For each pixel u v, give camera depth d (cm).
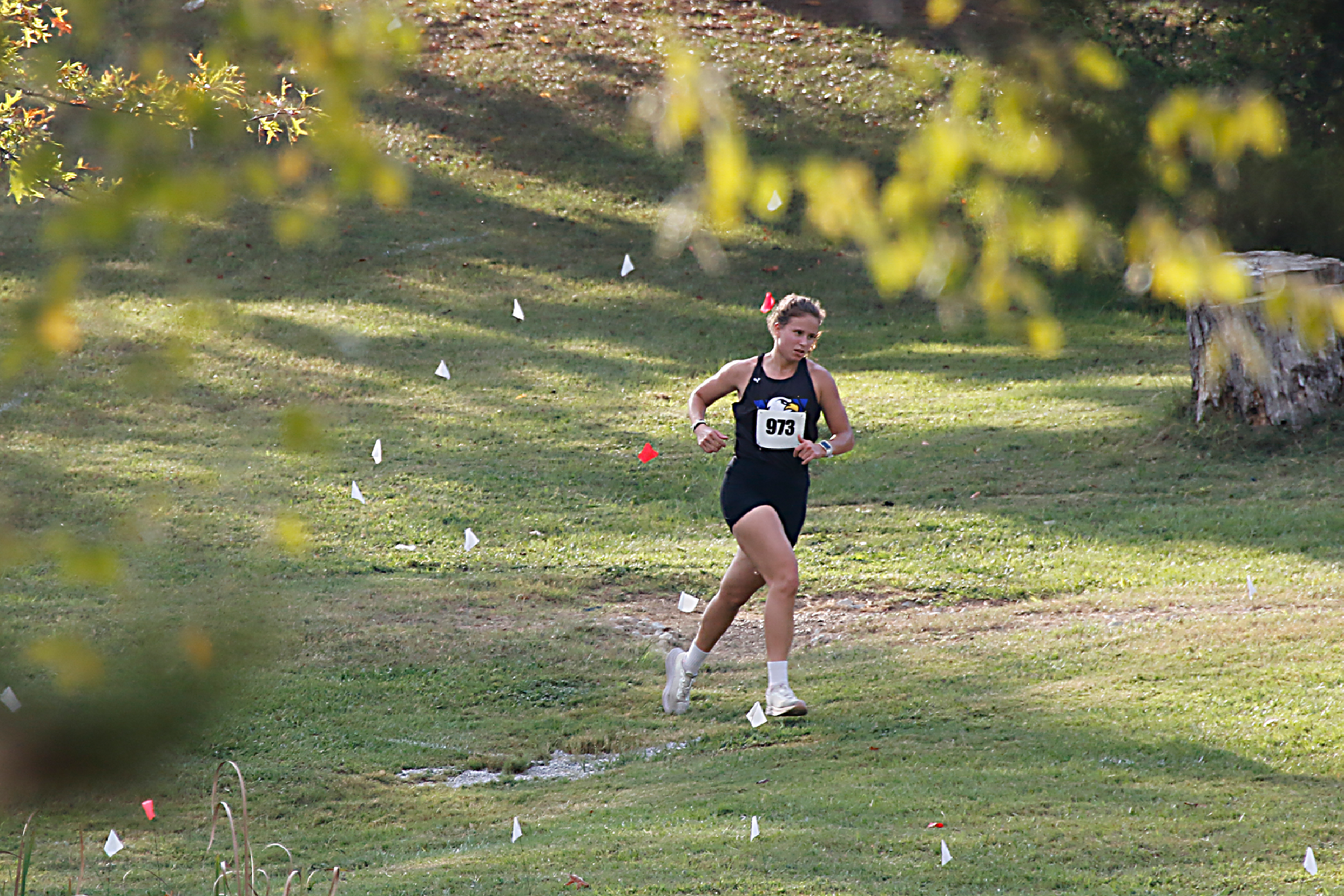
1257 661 1973
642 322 5747
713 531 3306
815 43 7844
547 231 6750
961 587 2683
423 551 3134
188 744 1764
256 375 4784
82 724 1000
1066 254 562
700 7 8506
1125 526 2991
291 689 2170
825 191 551
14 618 2444
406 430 4288
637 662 2338
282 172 514
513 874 1386
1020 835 1400
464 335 5466
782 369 1802
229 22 503
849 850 1384
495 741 1984
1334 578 2425
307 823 1675
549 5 8888
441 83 7956
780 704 1766
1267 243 3077
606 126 7644
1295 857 1297
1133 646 2127
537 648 2419
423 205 6956
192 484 3616
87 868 1490
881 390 4762
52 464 3662
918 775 1634
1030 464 3656
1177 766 1600
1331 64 3206
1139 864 1312
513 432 4297
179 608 2517
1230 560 2664
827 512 3372
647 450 2659
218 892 1079
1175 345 5131
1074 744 1711
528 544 3200
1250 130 548
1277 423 3459
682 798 1652
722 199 530
